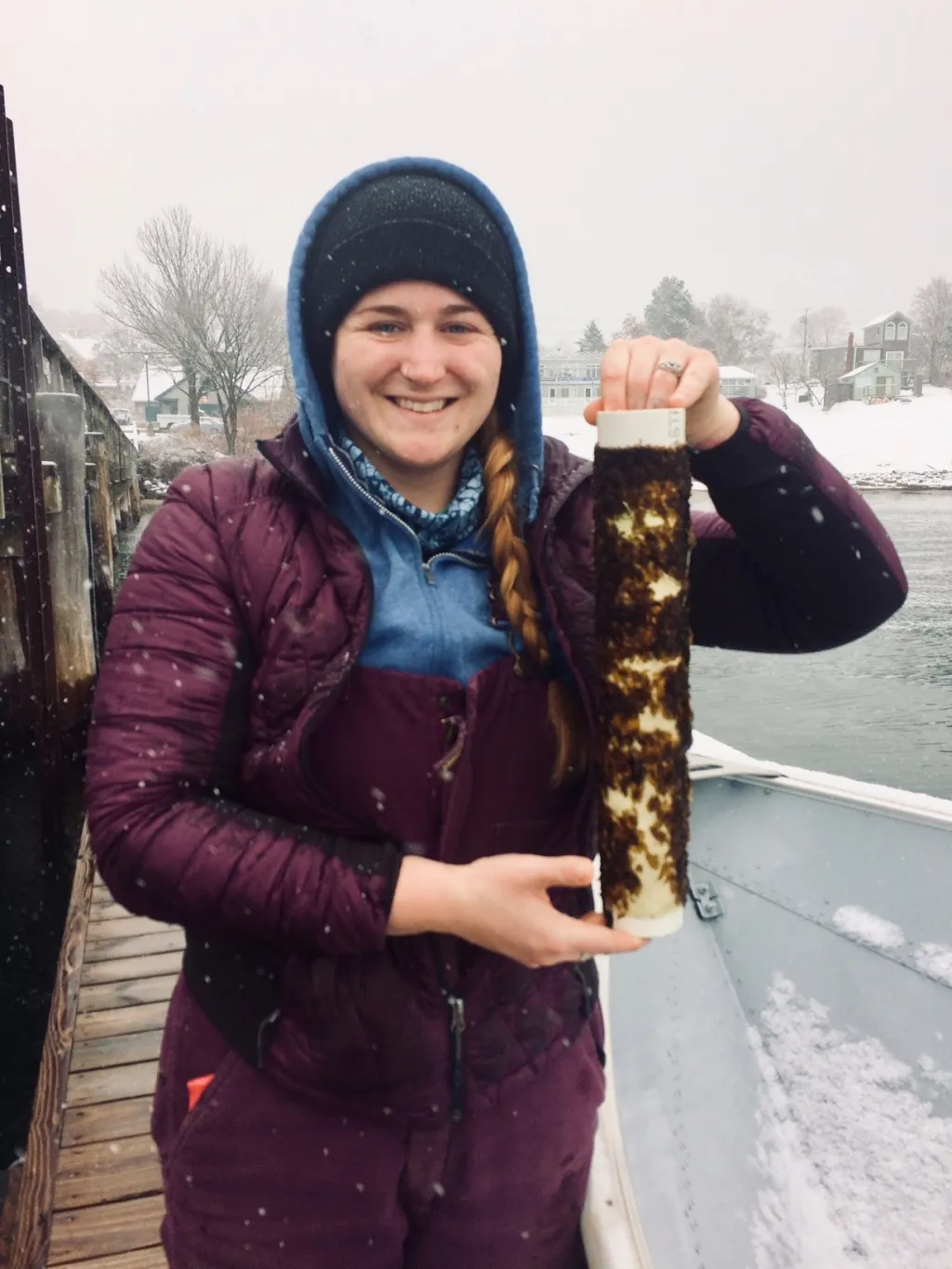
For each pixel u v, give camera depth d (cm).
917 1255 161
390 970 108
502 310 108
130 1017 286
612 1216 158
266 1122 114
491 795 112
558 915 96
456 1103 115
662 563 93
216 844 96
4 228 540
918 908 225
